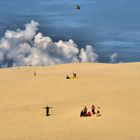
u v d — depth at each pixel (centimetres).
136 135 5191
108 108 6800
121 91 8206
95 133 5394
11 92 9775
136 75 10662
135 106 6831
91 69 12675
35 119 6694
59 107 7381
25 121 6619
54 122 6353
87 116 6456
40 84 10531
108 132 5438
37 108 7575
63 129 5834
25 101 8569
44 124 6278
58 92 9231
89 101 7488
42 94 9200
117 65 13250
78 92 8950
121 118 6206
